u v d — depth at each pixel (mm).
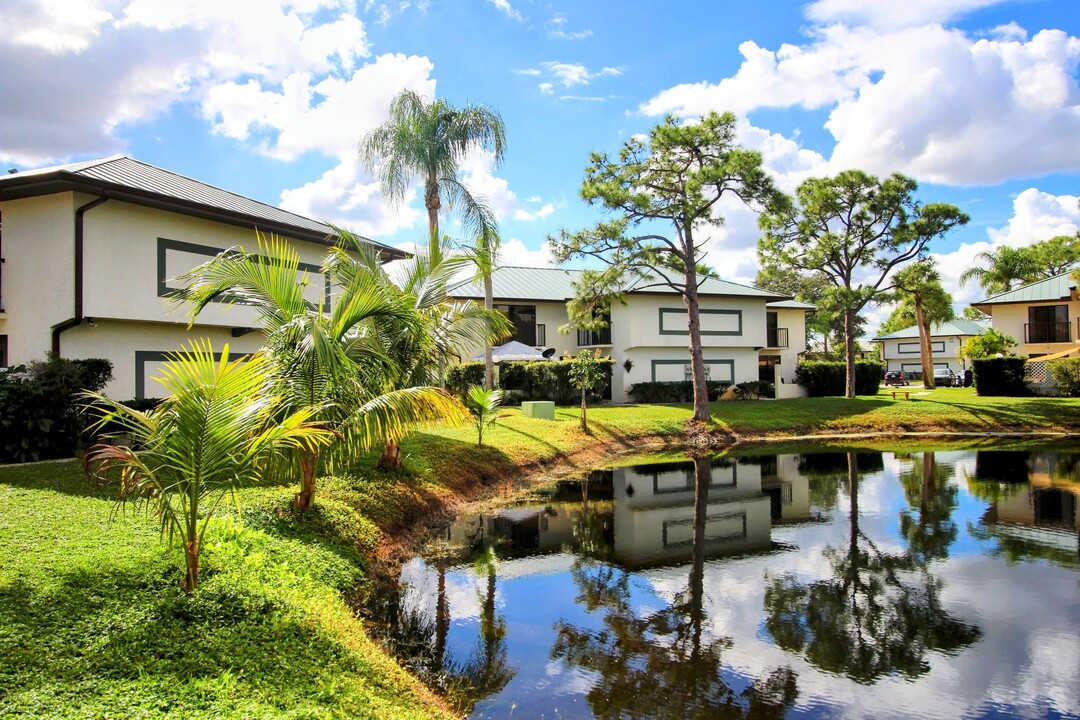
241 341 18109
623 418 25562
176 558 6047
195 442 5395
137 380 15227
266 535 7422
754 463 19609
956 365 62406
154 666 4246
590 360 24422
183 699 3922
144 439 5617
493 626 7121
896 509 13156
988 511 12875
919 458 20156
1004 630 7074
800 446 23500
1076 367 30750
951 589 8391
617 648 6625
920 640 6863
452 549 10133
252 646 4809
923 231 31141
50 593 4957
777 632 7043
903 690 5805
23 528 6590
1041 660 6355
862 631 7082
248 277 8695
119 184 13406
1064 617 7426
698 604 7879
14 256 14156
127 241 14453
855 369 37594
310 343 7781
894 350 66188
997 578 8805
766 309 37281
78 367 11539
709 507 13578
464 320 12008
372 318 9617
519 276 35094
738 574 9047
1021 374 32031
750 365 35625
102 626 4629
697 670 6152
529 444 18844
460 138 20531
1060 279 35938
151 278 14891
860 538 10969
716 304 34594
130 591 5266
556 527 11773
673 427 25359
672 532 11469
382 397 8094
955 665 6277
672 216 25516
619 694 5676
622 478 17156
